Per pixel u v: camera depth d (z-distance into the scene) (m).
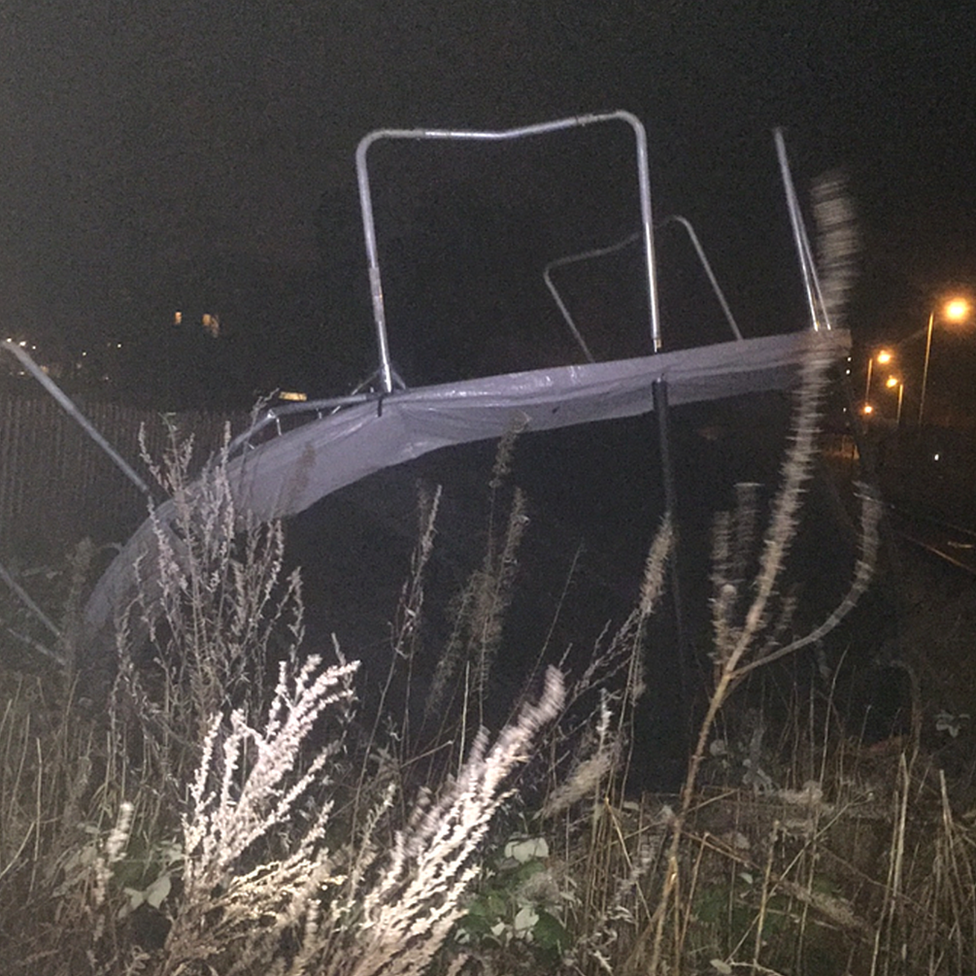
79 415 4.70
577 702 5.14
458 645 4.49
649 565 3.60
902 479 36.31
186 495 4.26
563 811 4.00
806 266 5.84
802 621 6.02
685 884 3.56
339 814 3.79
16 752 3.85
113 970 2.95
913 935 3.48
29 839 3.40
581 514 6.20
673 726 4.80
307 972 2.88
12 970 2.88
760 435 6.52
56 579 7.66
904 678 5.72
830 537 6.25
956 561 18.78
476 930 3.28
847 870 3.89
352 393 5.32
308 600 5.50
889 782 4.53
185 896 2.82
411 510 5.66
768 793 4.00
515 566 5.00
